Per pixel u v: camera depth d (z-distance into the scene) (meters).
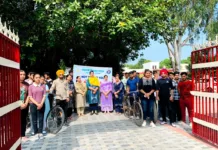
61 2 12.00
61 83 9.42
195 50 7.62
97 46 16.28
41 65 16.14
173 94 9.79
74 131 8.99
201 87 7.36
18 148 4.87
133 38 14.54
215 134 6.67
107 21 12.33
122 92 13.20
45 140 7.77
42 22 12.47
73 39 14.64
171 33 15.23
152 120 9.62
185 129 8.97
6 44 4.09
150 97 9.62
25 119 8.03
